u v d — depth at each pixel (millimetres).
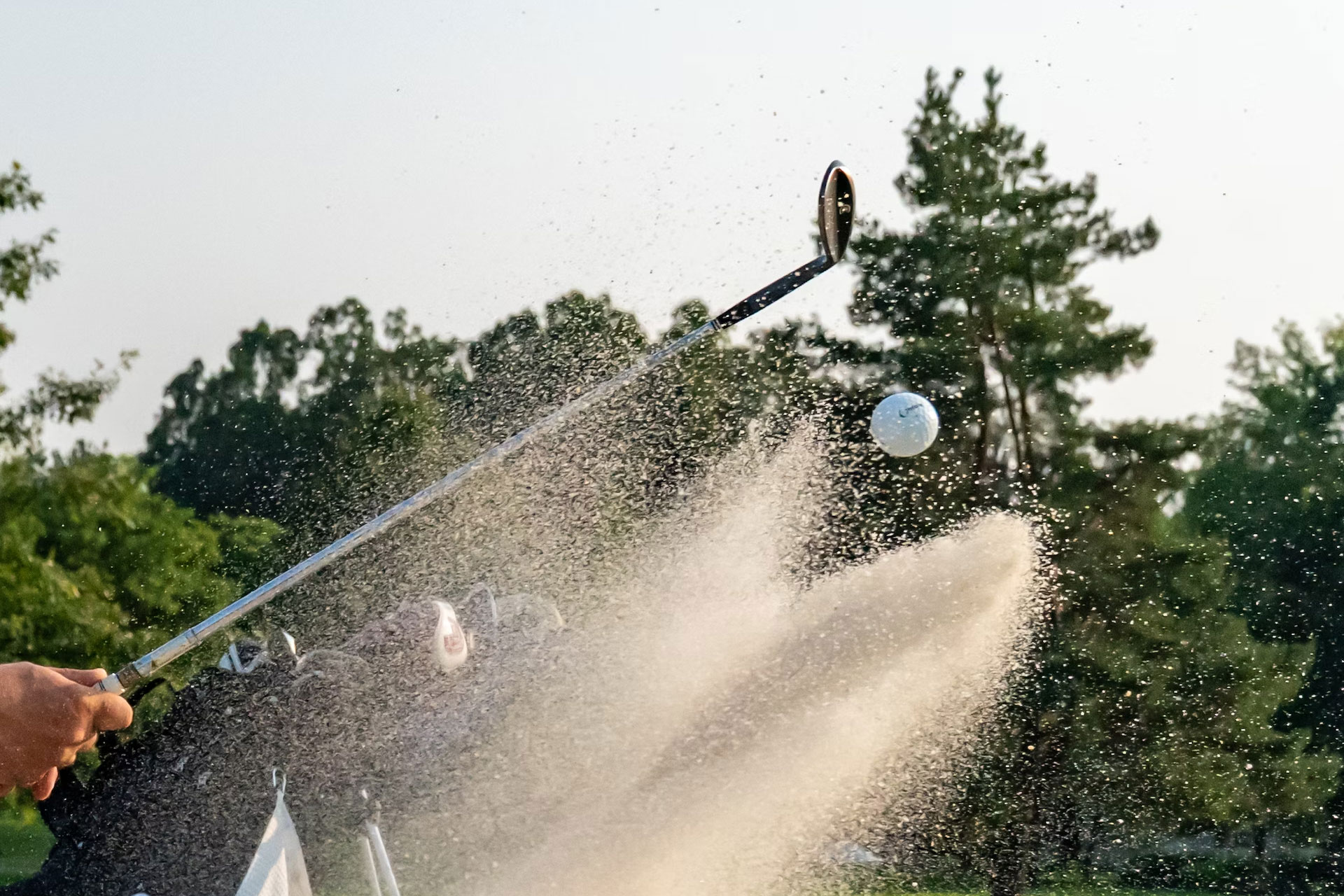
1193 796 34062
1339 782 37969
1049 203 39156
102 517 35688
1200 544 37188
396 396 40875
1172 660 35719
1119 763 34125
